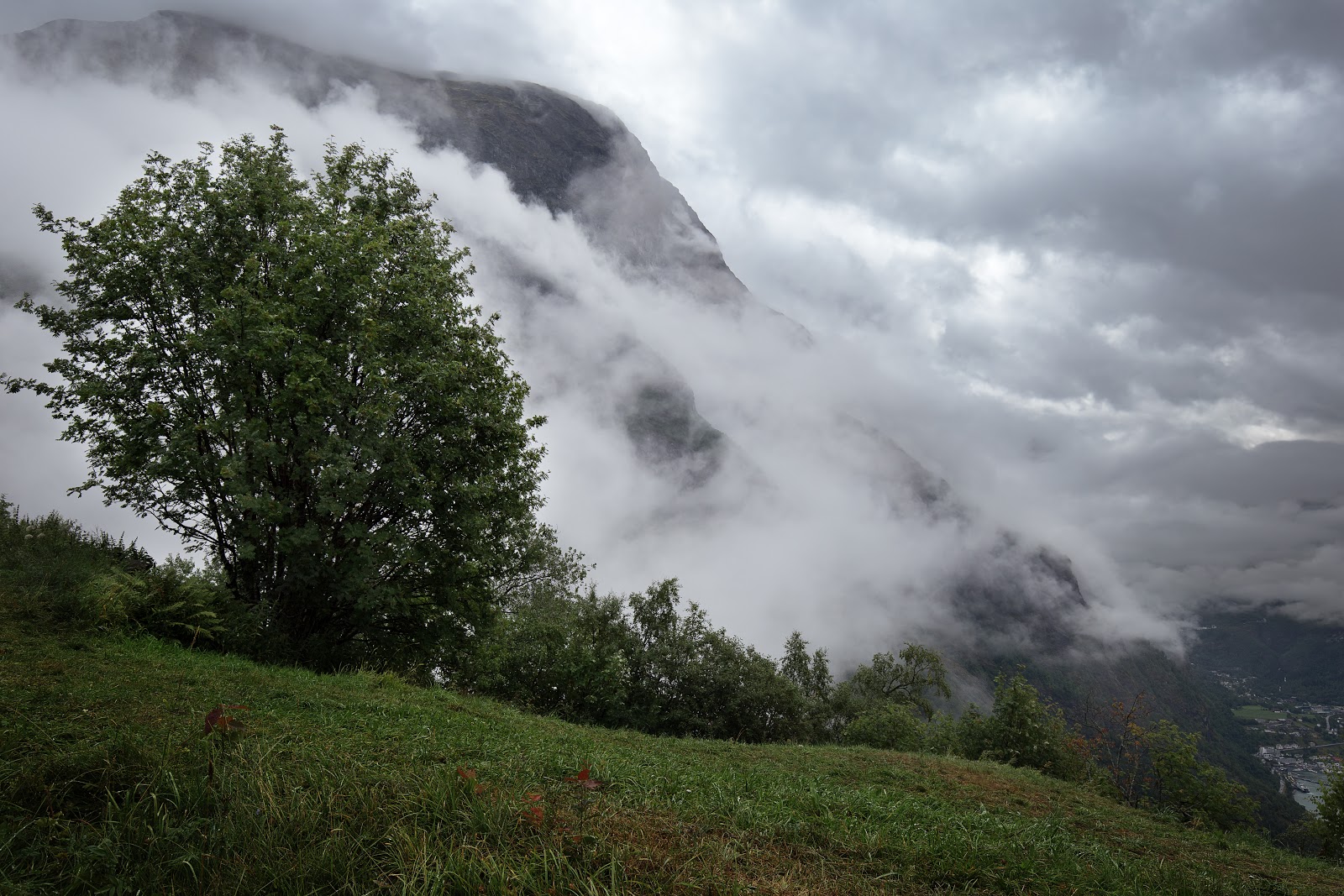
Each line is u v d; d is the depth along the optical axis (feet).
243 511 45.62
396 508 49.85
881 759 49.14
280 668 35.88
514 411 55.88
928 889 15.93
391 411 45.42
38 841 11.57
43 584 34.81
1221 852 32.94
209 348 43.19
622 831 14.97
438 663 57.93
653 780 21.65
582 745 30.63
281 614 45.57
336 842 12.12
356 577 44.88
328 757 17.42
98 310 45.98
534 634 73.46
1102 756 91.71
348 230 49.24
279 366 43.88
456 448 51.57
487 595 55.57
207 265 47.55
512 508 55.16
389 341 50.06
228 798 13.34
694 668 89.76
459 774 14.92
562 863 12.29
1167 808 57.72
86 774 13.87
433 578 50.93
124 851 11.55
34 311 45.88
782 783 27.89
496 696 66.39
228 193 49.01
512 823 13.69
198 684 25.94
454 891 11.34
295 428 45.09
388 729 23.97
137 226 46.47
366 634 51.96
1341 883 30.40
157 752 15.12
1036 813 35.58
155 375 46.21
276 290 47.19
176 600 37.88
